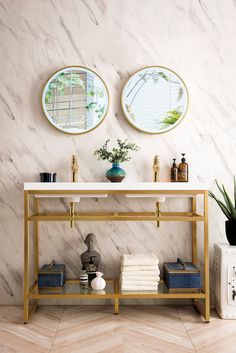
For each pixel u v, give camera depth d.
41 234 2.85
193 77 2.86
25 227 2.47
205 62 2.86
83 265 2.73
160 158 2.86
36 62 2.85
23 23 2.85
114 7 2.86
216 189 2.86
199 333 2.32
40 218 2.47
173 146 2.86
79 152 2.85
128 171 2.85
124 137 2.85
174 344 2.18
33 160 2.84
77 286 2.68
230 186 2.86
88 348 2.13
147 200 2.86
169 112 2.84
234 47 2.86
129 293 2.51
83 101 2.83
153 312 2.69
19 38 2.85
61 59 2.85
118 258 2.86
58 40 2.85
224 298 2.55
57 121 2.83
